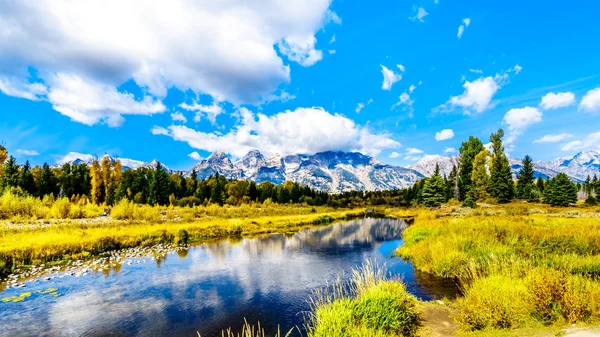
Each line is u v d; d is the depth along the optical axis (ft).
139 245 83.15
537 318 26.40
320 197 334.03
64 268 58.29
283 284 50.88
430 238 73.20
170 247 83.15
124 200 134.62
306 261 68.33
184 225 109.50
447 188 272.51
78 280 51.55
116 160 277.85
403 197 405.39
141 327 34.50
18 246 61.11
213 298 44.11
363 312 28.81
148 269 59.67
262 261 68.03
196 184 379.55
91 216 127.13
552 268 33.68
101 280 51.93
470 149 258.78
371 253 77.71
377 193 512.22
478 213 144.97
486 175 223.71
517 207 160.35
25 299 42.32
